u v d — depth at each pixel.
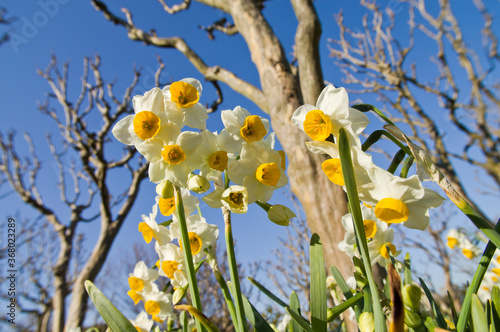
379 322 0.11
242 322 0.14
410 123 1.64
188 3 1.50
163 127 0.16
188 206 0.19
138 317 0.27
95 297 0.15
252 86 1.17
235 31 1.53
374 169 0.13
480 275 0.13
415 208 0.14
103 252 1.35
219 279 0.17
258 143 0.17
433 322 0.12
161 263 0.19
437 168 0.13
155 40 1.46
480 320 0.12
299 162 0.82
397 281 0.11
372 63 1.79
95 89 1.50
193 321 0.28
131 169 1.56
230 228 0.16
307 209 0.79
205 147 0.17
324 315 0.15
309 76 0.90
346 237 0.23
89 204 1.66
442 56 1.83
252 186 0.17
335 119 0.14
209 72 1.34
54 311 1.37
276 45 1.01
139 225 0.20
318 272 0.16
